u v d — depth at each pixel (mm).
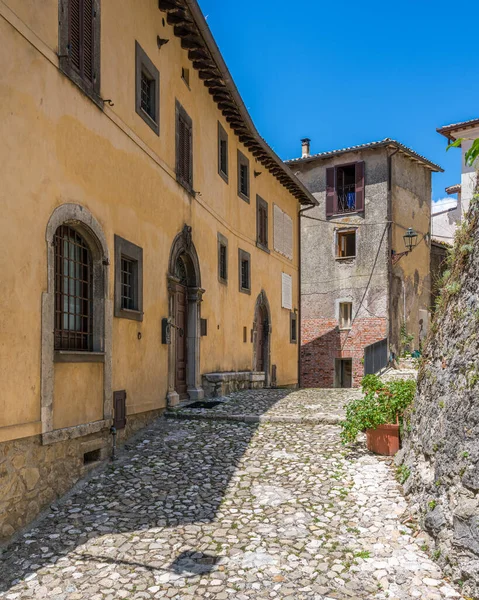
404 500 5785
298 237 21125
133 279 8695
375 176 23000
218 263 13328
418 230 24609
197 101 12055
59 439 6109
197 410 10031
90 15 7277
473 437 4293
